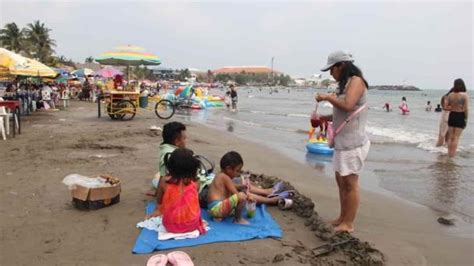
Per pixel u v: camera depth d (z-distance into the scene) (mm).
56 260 3811
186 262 3711
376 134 16344
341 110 4676
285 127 18031
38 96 21953
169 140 5336
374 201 6430
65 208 5277
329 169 8773
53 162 8031
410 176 8352
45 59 73375
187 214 4367
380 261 3924
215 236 4418
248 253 4043
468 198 6746
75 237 4348
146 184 6520
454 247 4594
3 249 4023
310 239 4465
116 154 9047
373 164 9703
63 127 13789
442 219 5488
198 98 28969
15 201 5516
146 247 4094
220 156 9500
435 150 12008
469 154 11352
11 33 70812
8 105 11148
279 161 9547
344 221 4922
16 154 8805
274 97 68812
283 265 3811
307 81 192500
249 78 198375
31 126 13945
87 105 26078
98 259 3850
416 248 4504
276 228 4691
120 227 4648
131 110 16484
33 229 4547
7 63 13094
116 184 5492
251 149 11055
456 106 10594
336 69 4746
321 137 11312
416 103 51031
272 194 5699
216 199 4938
